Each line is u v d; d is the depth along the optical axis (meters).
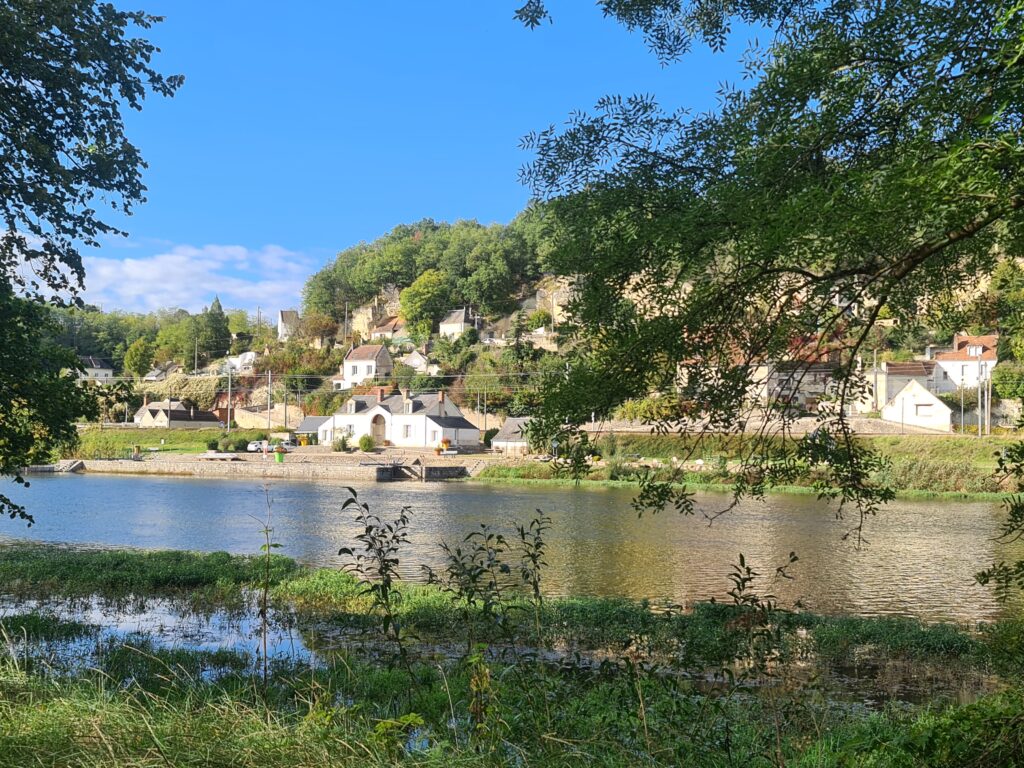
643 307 5.53
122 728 4.36
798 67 4.90
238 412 101.56
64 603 16.64
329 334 146.50
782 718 7.21
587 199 6.06
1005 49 3.81
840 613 16.59
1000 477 6.15
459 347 112.38
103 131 11.15
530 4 6.38
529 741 4.93
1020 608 16.91
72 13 10.46
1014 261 5.97
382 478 62.47
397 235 180.88
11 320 11.12
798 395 5.71
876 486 5.96
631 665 5.71
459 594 6.31
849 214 4.04
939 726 5.19
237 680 8.91
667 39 7.26
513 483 58.44
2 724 4.43
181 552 23.56
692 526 32.25
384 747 4.32
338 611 15.52
